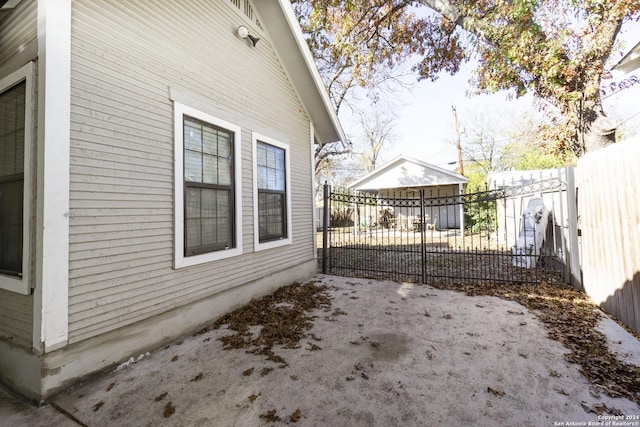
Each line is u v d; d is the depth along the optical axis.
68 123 2.43
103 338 2.65
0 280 2.60
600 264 4.02
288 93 6.01
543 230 7.05
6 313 2.60
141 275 3.01
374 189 16.25
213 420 2.03
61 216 2.37
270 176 5.40
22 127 2.59
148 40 3.18
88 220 2.57
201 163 3.83
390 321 3.83
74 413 2.14
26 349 2.38
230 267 4.26
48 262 2.29
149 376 2.62
